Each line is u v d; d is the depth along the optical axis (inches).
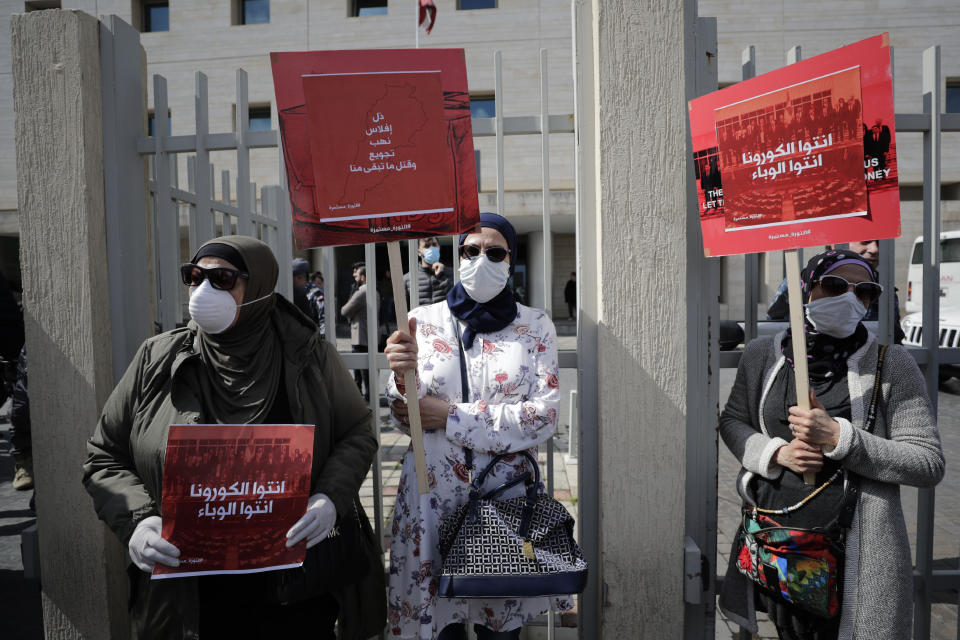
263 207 236.8
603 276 82.0
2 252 644.1
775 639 105.2
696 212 87.7
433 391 75.0
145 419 66.0
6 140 666.2
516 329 77.0
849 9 609.6
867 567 66.4
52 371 91.6
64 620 93.0
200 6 655.8
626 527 84.0
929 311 86.4
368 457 72.9
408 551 74.7
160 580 63.9
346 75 71.1
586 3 84.9
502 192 90.4
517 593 66.1
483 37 617.0
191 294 63.5
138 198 97.7
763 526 70.7
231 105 649.6
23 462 136.3
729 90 73.9
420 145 72.6
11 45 89.6
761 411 74.7
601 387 83.0
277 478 63.6
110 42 92.8
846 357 71.2
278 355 69.3
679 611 84.3
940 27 600.1
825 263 70.1
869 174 65.7
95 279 91.2
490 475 72.9
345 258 681.6
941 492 172.2
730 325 114.9
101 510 65.1
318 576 66.2
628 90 80.8
